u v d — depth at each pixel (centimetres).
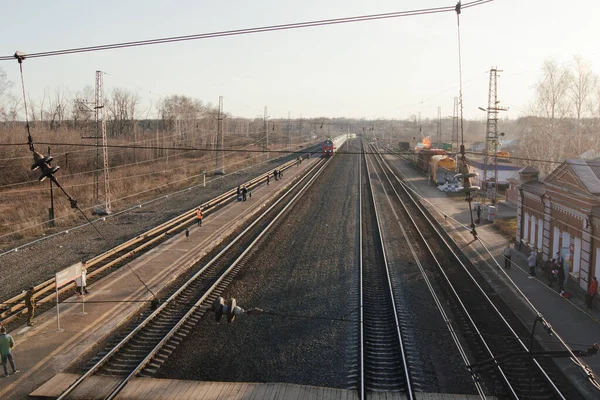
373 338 1489
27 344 1405
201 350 1400
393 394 1161
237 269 2217
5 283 2044
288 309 1734
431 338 1503
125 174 5500
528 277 2127
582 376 1238
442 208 4094
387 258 2455
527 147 5241
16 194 4384
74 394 1148
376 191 5062
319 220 3462
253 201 4203
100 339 1443
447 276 2169
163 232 3050
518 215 2625
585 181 1784
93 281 2050
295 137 14775
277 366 1309
